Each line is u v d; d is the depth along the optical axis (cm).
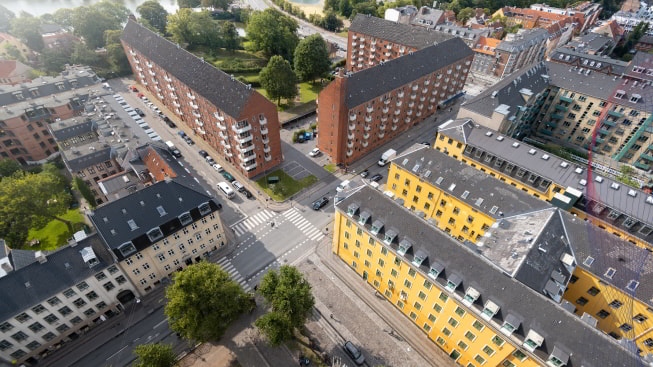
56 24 15525
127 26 12369
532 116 10294
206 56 14288
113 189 6819
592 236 5012
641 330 4591
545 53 16075
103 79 12838
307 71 12256
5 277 4538
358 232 5606
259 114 7594
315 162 9069
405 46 12094
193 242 6116
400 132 10556
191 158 9112
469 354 4731
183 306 4478
